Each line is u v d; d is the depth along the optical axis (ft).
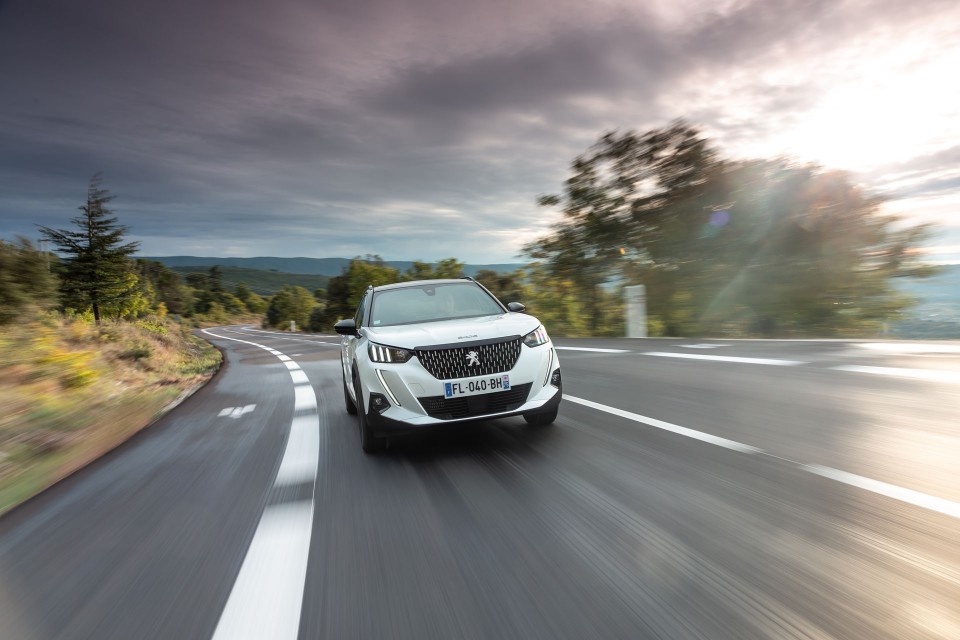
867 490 10.15
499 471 13.03
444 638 6.63
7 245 65.00
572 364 30.50
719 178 49.73
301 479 13.74
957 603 6.58
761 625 6.41
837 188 45.16
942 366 20.80
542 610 7.07
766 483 10.91
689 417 16.74
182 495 13.29
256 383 36.63
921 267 42.55
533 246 63.31
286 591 8.08
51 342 39.63
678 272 53.06
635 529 9.31
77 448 19.85
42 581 9.23
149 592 8.46
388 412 14.74
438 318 18.43
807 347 28.60
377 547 9.36
